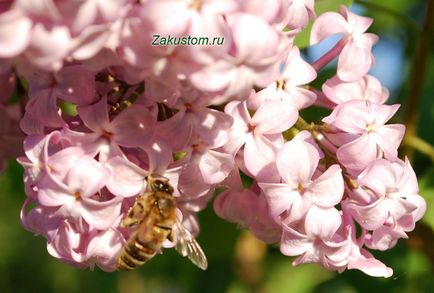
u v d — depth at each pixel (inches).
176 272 14.6
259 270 14.7
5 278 23.5
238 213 11.3
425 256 12.6
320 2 11.7
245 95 10.0
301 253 10.8
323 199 10.7
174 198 10.8
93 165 10.4
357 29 11.2
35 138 10.6
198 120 10.5
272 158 10.7
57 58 9.6
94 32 9.6
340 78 11.1
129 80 10.1
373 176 10.8
